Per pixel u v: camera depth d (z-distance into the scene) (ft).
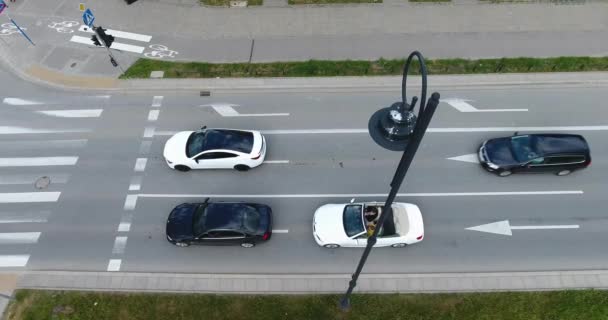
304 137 60.34
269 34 70.95
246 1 75.00
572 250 50.42
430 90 64.03
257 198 55.11
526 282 48.14
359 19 72.49
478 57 67.00
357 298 47.21
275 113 62.85
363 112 62.64
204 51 69.10
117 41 70.54
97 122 62.23
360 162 57.98
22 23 73.31
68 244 51.80
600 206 53.36
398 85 64.85
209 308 46.88
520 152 54.34
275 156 58.65
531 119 61.05
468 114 61.87
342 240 48.85
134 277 49.24
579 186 55.11
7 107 63.77
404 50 68.23
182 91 65.46
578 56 66.54
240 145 55.16
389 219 48.83
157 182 56.54
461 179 56.08
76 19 74.02
